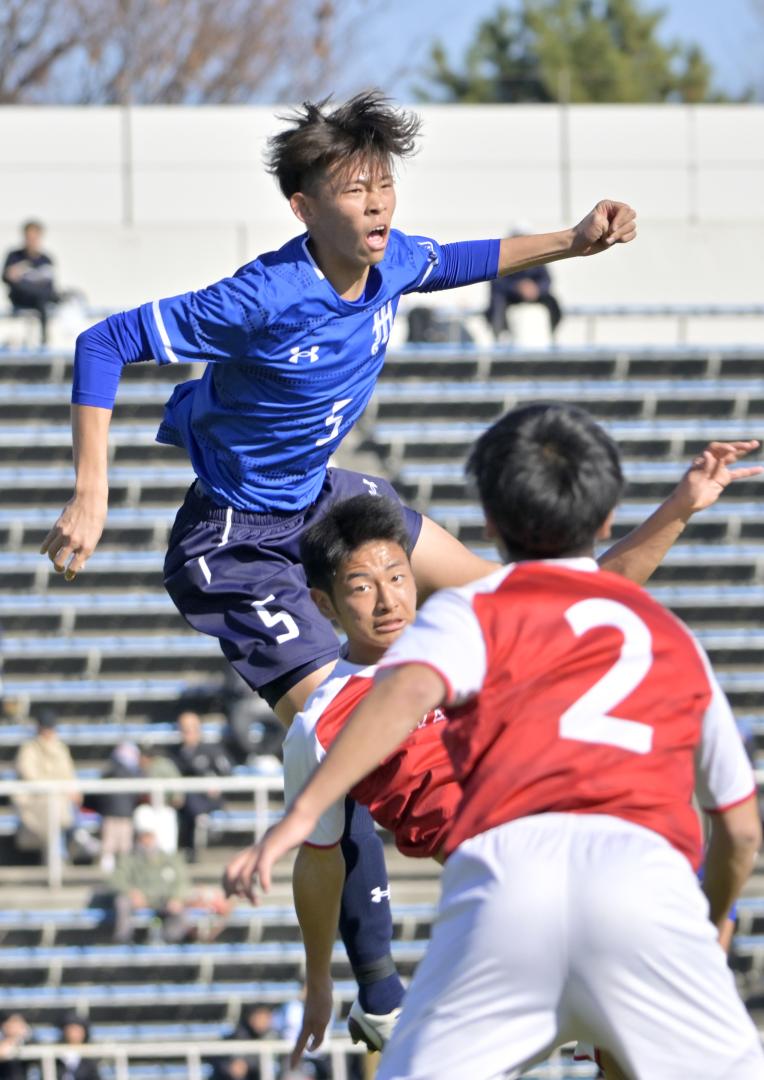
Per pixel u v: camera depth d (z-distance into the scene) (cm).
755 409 6769
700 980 1039
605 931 1027
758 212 8500
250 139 8256
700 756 1125
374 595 1381
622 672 1081
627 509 6297
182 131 8238
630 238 1688
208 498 1675
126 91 12044
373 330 1560
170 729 5453
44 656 5691
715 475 1441
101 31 12700
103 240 8056
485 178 8369
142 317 1457
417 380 6806
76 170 8175
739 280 8288
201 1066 4531
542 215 8394
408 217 8338
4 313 6894
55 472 6297
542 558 1130
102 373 1441
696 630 5944
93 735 5378
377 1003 1587
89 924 4612
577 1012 1056
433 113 8362
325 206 1464
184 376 6656
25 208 8131
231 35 13112
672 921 1031
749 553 6172
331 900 1455
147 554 6006
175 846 4719
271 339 1498
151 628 5859
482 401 6669
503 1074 1059
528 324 7938
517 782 1061
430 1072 1055
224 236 8125
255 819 4953
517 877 1041
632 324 8081
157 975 4609
